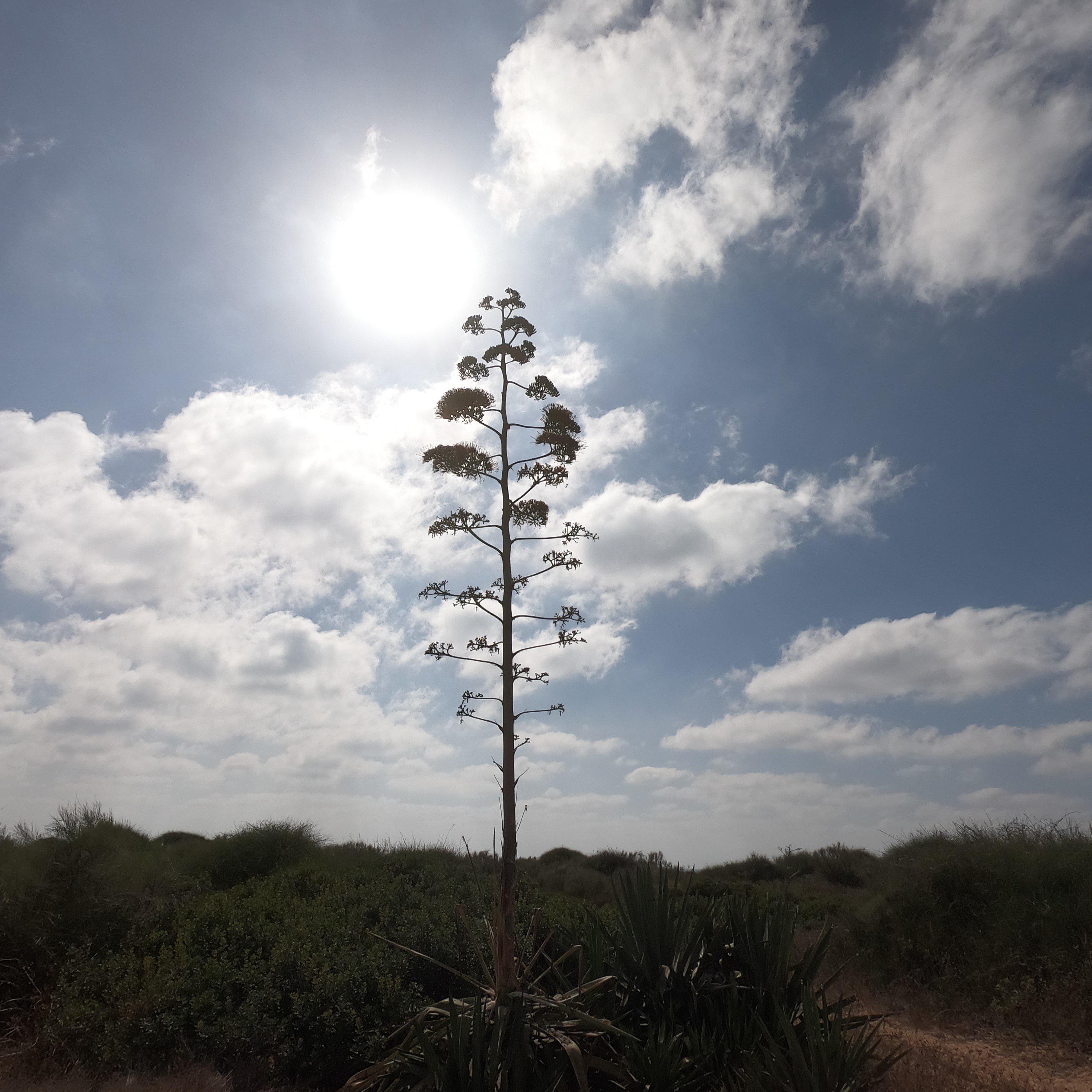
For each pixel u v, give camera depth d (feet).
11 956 23.57
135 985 21.79
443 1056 14.40
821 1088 14.24
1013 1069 22.99
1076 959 28.58
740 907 19.70
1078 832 36.24
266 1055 19.98
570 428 17.47
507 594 16.01
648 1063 14.64
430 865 42.63
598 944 18.84
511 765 15.02
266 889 34.42
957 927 33.42
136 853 37.50
